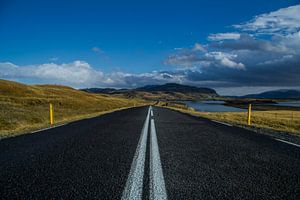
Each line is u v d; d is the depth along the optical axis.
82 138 9.70
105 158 6.36
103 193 3.96
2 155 6.68
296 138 10.33
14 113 22.36
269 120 29.78
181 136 10.35
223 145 8.36
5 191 4.04
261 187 4.31
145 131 11.91
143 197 3.80
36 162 5.94
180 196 3.86
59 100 54.50
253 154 7.00
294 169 5.51
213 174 5.05
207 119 20.81
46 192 4.00
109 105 76.75
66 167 5.50
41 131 12.02
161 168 5.46
